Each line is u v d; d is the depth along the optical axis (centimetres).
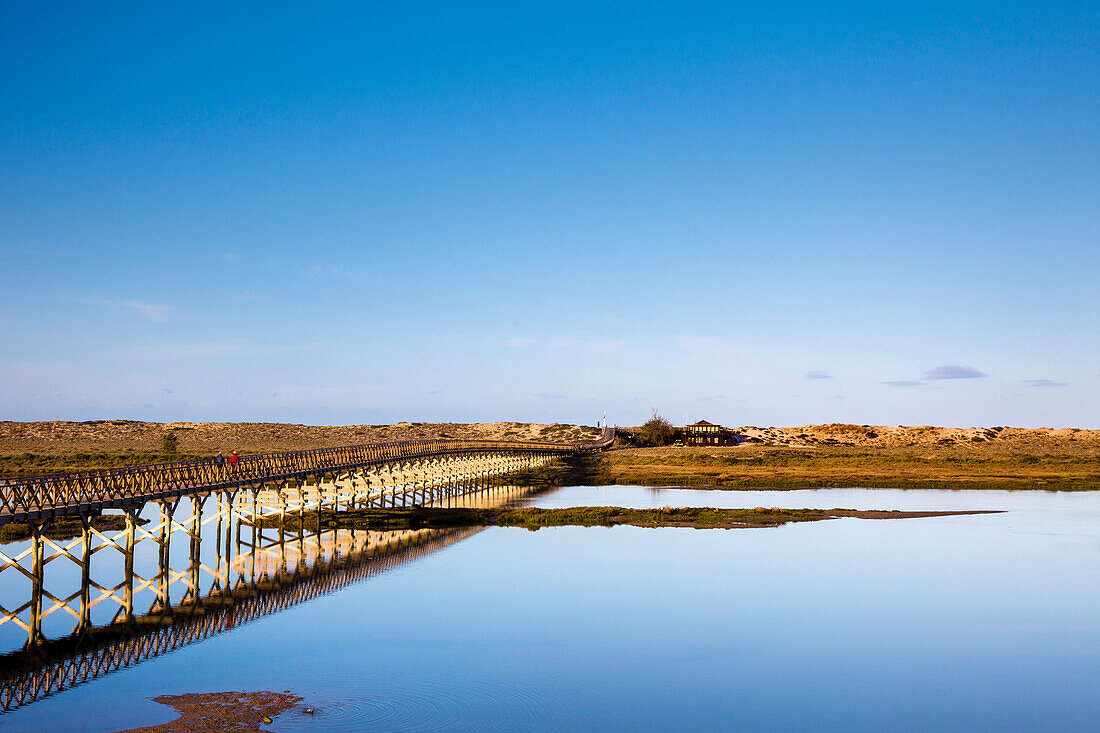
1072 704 2630
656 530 5947
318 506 5556
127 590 3456
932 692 2719
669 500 8225
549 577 4291
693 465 12694
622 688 2672
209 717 2269
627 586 4116
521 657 2948
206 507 6775
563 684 2681
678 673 2842
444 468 7838
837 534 5806
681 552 5059
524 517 6425
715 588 4103
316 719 2291
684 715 2469
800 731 2369
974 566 4709
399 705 2430
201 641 3030
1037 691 2739
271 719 2275
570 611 3612
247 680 2602
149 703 2367
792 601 3862
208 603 3619
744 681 2781
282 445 17975
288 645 3005
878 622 3534
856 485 9800
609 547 5212
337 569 4409
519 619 3462
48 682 2539
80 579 4025
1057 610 3753
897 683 2802
